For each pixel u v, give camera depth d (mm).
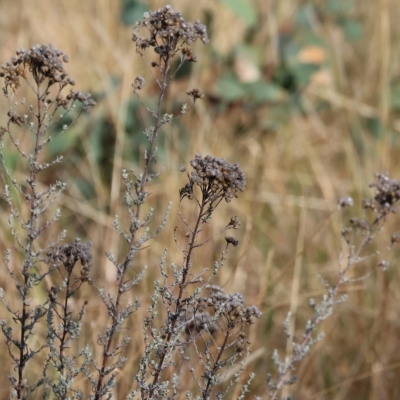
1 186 4680
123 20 5688
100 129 5273
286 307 4312
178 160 5152
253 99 5762
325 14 6676
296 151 5965
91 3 6555
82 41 6117
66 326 2359
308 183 5648
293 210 5250
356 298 4465
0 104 5402
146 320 2215
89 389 3111
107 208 4977
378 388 3898
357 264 4629
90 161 5078
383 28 5578
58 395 2322
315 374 3949
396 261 4625
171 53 2201
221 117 5773
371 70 6449
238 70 5789
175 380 2256
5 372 3527
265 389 3561
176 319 2193
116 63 5973
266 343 3945
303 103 6125
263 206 5387
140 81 2221
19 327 3670
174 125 5270
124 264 2275
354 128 5906
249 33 6316
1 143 2312
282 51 6051
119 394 3197
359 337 4230
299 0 7035
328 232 5016
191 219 4453
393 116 6066
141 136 5195
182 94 5559
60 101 2268
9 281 3953
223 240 4812
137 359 3441
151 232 4555
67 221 5090
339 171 5934
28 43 6211
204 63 5699
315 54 6113
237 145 5746
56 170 5270
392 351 4156
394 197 2795
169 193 4566
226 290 4219
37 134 2279
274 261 4832
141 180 2266
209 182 2070
